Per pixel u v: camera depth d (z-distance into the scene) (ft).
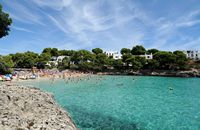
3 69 225.56
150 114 73.41
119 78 260.62
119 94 124.88
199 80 233.35
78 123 62.18
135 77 279.90
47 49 529.04
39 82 206.39
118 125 60.39
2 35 150.82
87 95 121.08
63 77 263.29
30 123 38.96
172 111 77.77
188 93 128.47
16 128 34.47
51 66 410.31
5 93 58.18
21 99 56.39
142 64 339.57
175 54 335.06
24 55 382.83
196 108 82.58
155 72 317.63
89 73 349.20
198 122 62.90
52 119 44.73
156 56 333.21
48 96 75.56
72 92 134.92
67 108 83.97
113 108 83.61
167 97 112.57
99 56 387.75
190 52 455.63
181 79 249.34
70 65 384.68
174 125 60.39
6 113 41.52
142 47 451.94
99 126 59.41
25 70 333.62
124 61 364.58
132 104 92.22
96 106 87.97
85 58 390.63
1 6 144.66
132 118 68.33
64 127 41.24
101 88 157.38
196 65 330.34
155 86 170.81
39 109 51.80
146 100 102.78
